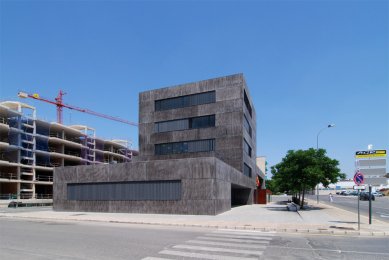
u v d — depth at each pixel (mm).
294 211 30406
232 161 41500
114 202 29516
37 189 79562
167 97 46312
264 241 12781
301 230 16031
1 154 70125
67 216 25719
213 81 43906
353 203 51906
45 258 9375
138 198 28547
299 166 33812
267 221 20469
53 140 80625
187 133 44469
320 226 17562
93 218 23531
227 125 42344
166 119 46000
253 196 52562
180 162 27297
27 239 13180
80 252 10258
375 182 18484
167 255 9836
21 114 71000
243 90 42969
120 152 116562
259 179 69000
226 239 13242
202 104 44156
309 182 33500
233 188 48250
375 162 18516
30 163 74250
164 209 27359
